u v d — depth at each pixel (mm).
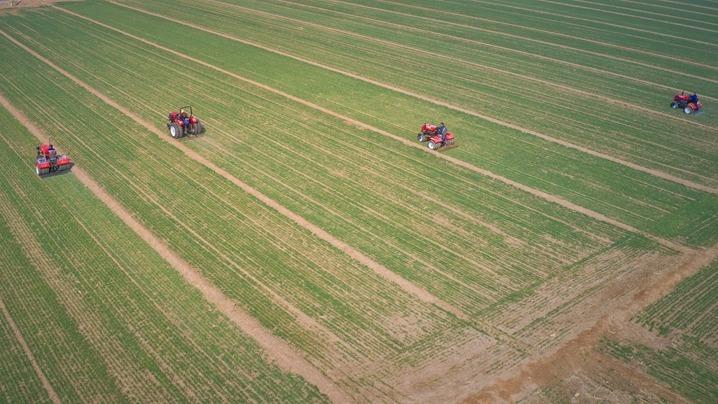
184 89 54781
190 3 89500
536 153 43469
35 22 77688
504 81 58031
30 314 26906
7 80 56406
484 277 29906
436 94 54469
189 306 27469
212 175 39406
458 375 24094
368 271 30141
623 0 92688
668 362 24984
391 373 24078
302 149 43219
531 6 88125
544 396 23391
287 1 91188
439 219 34812
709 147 45156
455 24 78000
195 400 22547
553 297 28562
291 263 30656
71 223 33906
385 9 86000
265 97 53094
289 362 24469
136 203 36000
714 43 70688
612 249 32469
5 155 41719
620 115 50656
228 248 31828
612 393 23516
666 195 38281
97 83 56000
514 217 35250
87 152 42344
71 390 22969
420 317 27141
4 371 23844
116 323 26359
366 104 51844
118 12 83500
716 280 30109
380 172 40125
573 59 64688
